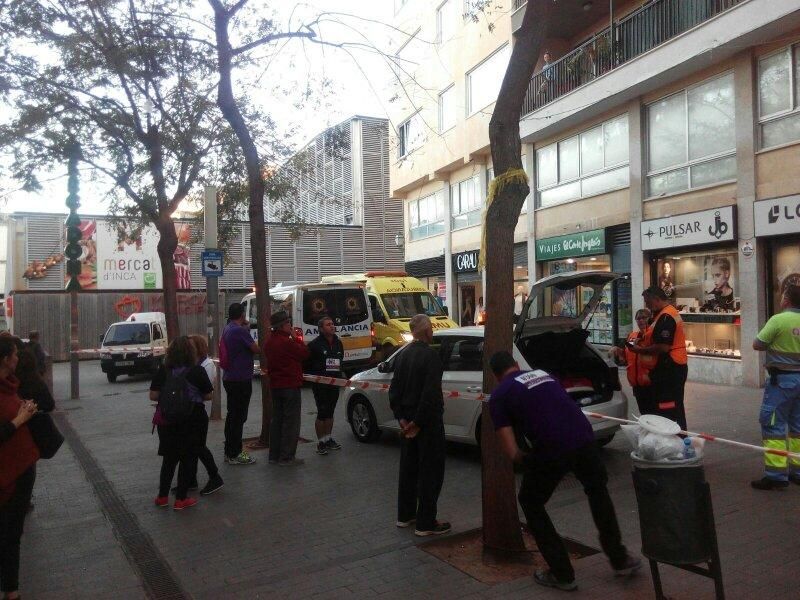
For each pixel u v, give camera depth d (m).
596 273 7.18
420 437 5.49
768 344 6.24
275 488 7.09
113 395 16.16
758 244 12.72
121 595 4.57
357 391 9.30
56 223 29.47
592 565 4.68
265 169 15.11
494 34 20.19
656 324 6.66
